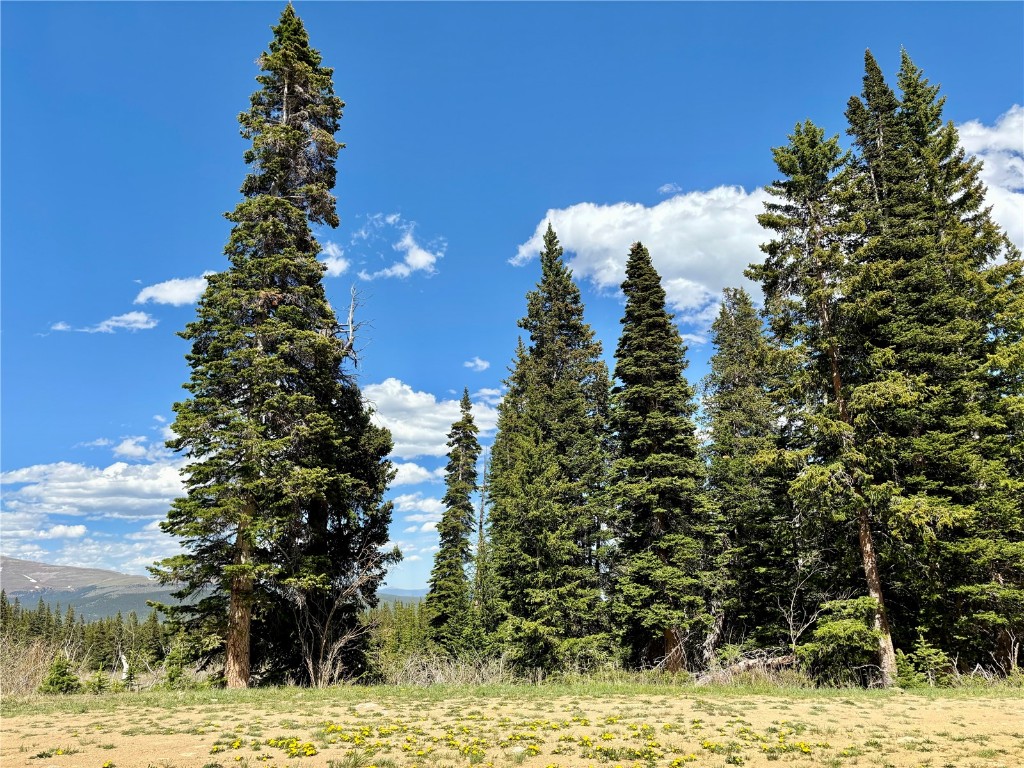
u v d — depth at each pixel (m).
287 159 19.44
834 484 16.12
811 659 17.56
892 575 17.95
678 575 20.50
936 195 20.48
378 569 20.45
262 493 16.11
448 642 31.61
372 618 20.81
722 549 23.47
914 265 18.81
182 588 16.20
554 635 22.20
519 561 23.33
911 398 15.52
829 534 18.19
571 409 27.53
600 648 22.34
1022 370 17.30
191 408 16.31
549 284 31.42
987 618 15.74
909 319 18.34
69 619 52.31
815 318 18.05
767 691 14.67
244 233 17.61
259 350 16.72
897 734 8.80
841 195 17.61
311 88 20.16
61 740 8.44
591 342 31.11
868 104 23.73
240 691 14.32
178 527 15.39
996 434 17.42
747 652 19.92
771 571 21.03
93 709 11.52
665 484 21.23
